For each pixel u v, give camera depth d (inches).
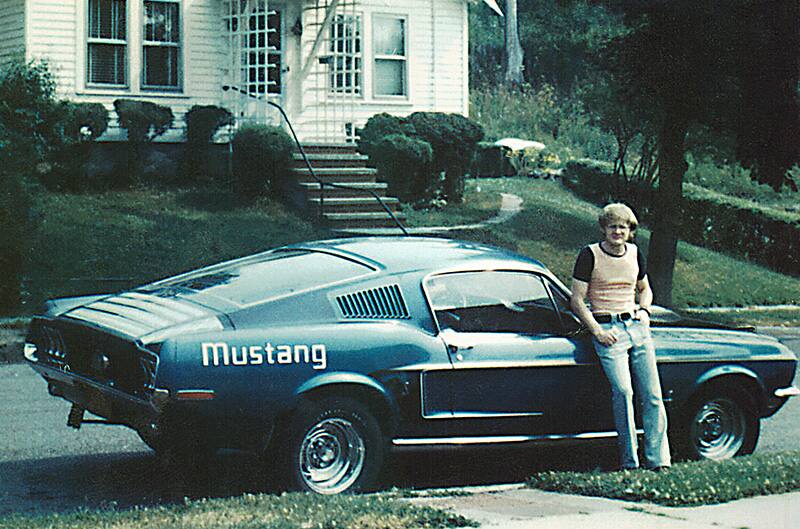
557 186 1422.2
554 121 1802.4
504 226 1027.3
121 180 937.5
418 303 314.8
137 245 816.3
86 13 962.7
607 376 326.0
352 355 300.0
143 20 984.9
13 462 356.5
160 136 965.8
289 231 886.4
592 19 2101.4
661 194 877.8
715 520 261.6
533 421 324.5
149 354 283.4
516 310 327.6
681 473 305.6
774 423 463.2
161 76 995.3
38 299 723.4
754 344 358.9
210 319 292.2
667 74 814.5
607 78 997.2
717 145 970.1
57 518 259.8
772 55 791.7
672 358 344.5
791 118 810.2
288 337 294.2
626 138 1179.3
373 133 1024.9
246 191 952.3
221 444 289.7
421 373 308.7
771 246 1154.0
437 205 1056.2
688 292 983.0
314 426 296.7
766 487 294.7
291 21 1040.2
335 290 307.7
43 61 874.8
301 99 1045.8
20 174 712.4
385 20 1107.9
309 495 281.3
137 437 397.7
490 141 1588.3
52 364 320.8
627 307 327.0
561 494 295.6
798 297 1023.0
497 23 2206.0
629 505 278.7
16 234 698.8
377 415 307.3
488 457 368.2
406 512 259.8
